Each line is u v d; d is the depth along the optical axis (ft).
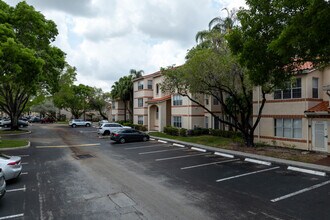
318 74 62.75
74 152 64.80
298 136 63.62
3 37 62.08
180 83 71.20
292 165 46.65
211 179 38.58
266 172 42.65
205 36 79.82
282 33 35.22
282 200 29.43
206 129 99.19
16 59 61.52
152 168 46.26
